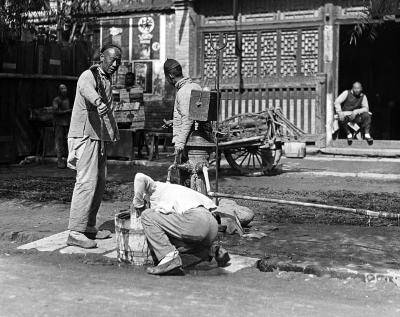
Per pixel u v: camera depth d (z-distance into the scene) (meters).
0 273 5.58
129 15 17.36
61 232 7.18
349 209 6.13
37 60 15.23
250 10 16.16
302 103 15.67
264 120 11.95
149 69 17.19
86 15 17.77
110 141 6.61
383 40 20.98
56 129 14.00
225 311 4.55
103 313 4.47
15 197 9.73
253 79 16.19
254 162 12.45
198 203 5.62
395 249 6.40
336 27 15.32
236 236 6.96
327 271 5.59
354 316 4.51
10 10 14.27
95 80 6.45
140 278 5.45
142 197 5.70
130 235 5.83
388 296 5.05
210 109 7.12
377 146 14.84
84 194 6.44
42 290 5.05
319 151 15.23
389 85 21.25
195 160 7.17
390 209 8.40
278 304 4.76
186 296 4.92
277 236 7.02
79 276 5.50
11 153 14.80
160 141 16.84
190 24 16.67
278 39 15.89
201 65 16.70
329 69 15.40
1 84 14.52
